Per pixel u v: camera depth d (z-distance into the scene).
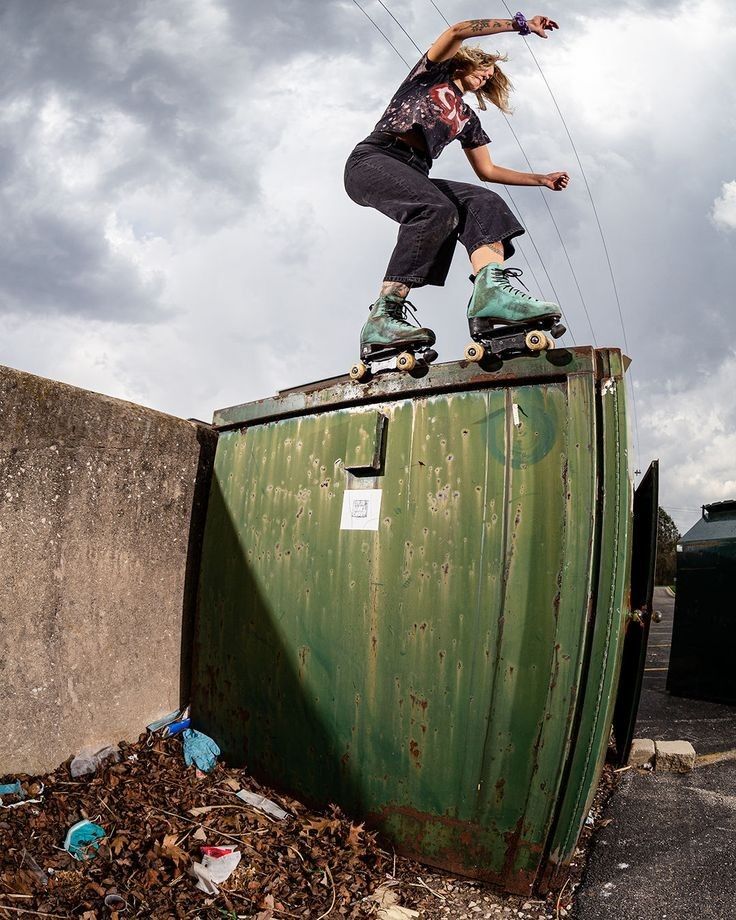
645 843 2.95
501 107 3.33
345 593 2.95
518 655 2.46
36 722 2.79
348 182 3.15
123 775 2.87
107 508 3.14
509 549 2.52
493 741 2.48
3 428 2.70
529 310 2.57
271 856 2.49
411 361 2.78
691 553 6.44
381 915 2.27
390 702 2.74
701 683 6.24
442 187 3.07
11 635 2.73
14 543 2.75
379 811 2.74
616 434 2.41
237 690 3.32
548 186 3.41
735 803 3.43
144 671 3.32
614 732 4.32
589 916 2.34
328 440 3.16
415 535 2.76
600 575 2.36
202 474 3.70
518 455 2.56
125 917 2.06
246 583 3.38
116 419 3.19
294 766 3.03
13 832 2.33
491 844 2.48
